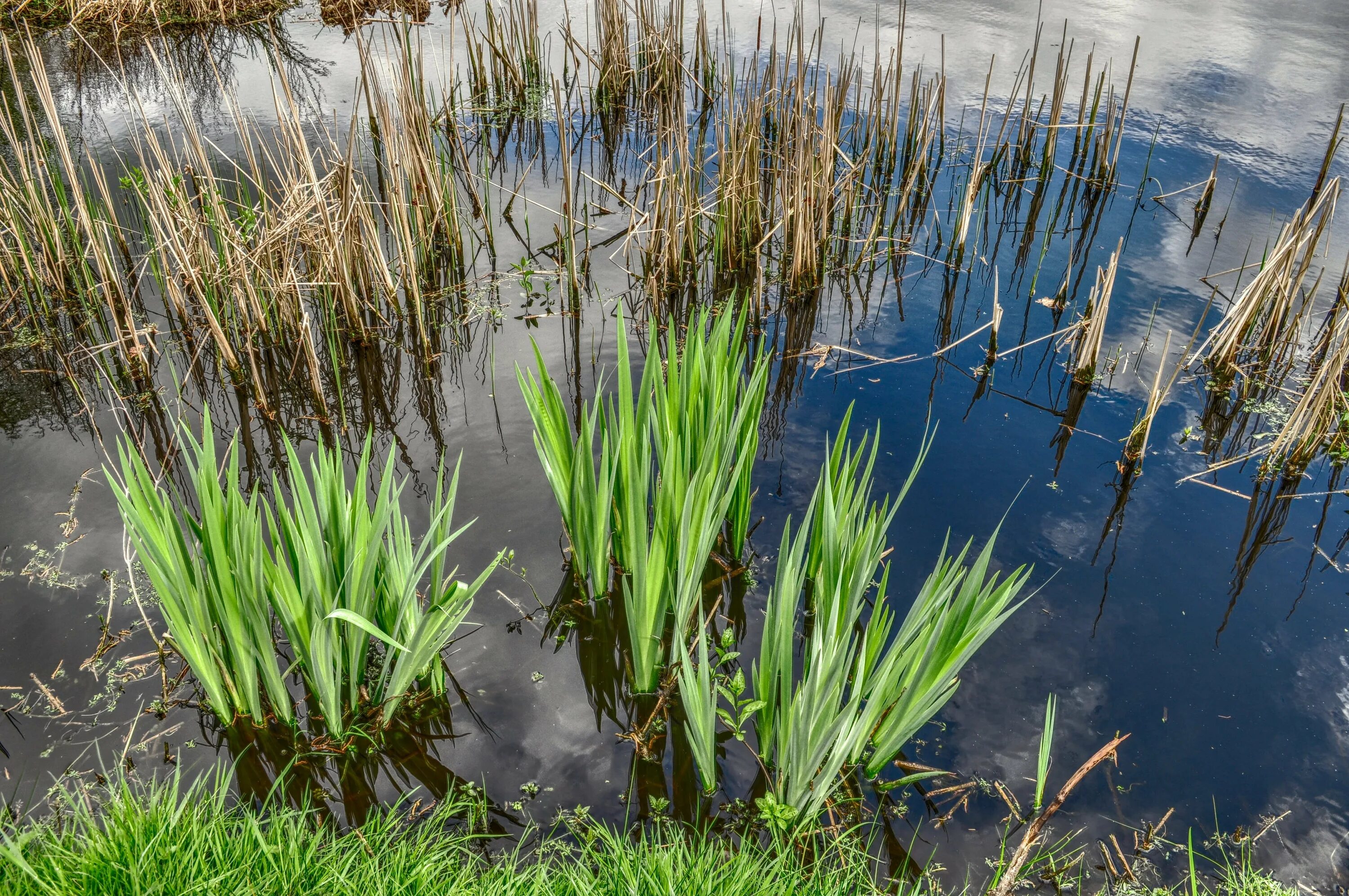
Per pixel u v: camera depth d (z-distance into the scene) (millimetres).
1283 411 6367
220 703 3947
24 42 12492
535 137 10734
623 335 3842
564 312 7484
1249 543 5266
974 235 8680
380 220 8133
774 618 3686
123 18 12898
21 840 2480
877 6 11133
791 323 7461
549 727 4211
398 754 4051
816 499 3688
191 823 2992
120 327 6723
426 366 6793
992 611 3418
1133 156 9523
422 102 7863
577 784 3951
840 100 9305
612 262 8227
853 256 8359
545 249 8398
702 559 4070
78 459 5809
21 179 8430
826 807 3814
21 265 7297
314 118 10383
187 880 2750
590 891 2982
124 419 6215
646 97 11430
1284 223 8297
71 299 7184
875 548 3703
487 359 6957
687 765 4047
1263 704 4309
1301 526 5398
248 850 2957
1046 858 3645
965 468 5789
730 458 4121
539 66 12094
